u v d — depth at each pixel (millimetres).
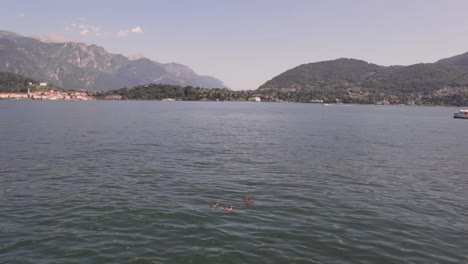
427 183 28547
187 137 56875
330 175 30500
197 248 15516
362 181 28594
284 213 20250
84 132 60344
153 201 22047
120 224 18156
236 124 87938
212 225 18188
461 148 50219
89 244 15781
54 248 15352
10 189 24312
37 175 28500
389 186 27203
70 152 39656
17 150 40312
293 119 113312
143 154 39344
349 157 40062
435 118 140875
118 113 126562
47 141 48125
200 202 22047
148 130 67125
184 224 18266
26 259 14336
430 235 17547
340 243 16297
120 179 27641
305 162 36375
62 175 28625
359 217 19859
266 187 26031
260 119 110312
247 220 19000
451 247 16219
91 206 20875
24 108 155625
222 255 14898
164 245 15773
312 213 20344
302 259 14664
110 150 41594
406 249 15875
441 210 21578
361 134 67438
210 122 93125
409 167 35156
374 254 15297
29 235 16656
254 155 40219
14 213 19578
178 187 25594
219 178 28609
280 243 16156
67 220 18609
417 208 21844
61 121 83812
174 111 152125
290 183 27359
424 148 49656
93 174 29156
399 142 56062
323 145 49844
